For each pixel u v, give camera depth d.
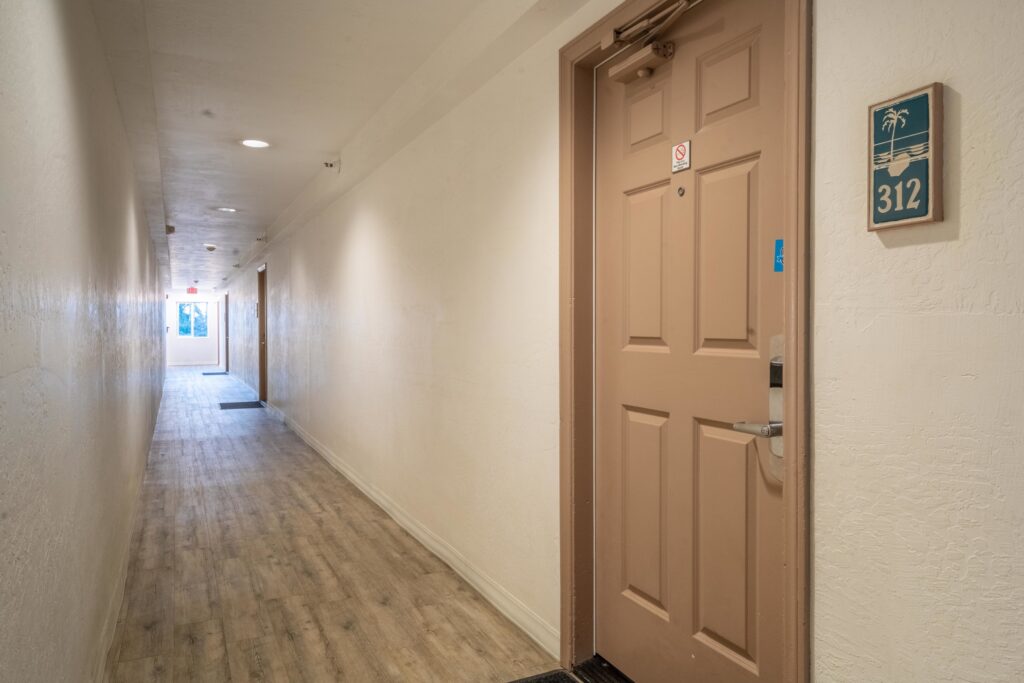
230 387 12.83
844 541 1.24
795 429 1.32
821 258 1.28
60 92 1.45
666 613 1.88
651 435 1.92
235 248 9.52
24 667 1.04
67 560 1.43
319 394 6.08
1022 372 0.97
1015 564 0.98
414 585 2.87
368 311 4.45
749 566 1.61
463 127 2.91
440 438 3.22
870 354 1.19
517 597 2.49
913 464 1.12
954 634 1.06
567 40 2.13
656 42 1.79
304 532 3.65
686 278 1.77
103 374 2.23
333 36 2.68
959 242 1.04
